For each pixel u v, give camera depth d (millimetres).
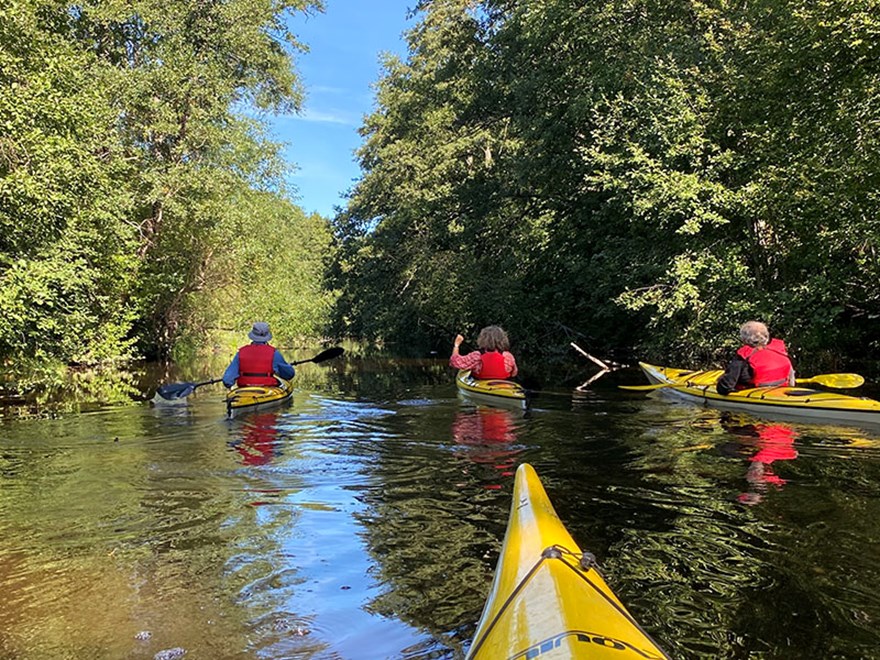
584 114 13055
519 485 3230
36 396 9570
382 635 2250
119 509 3676
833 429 5883
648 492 3836
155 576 2758
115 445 5559
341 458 4965
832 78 9203
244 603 2506
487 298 18578
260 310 24031
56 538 3225
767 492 3789
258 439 5809
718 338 10922
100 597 2559
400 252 24609
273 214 18359
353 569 2807
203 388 10711
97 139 11773
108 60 15352
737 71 10477
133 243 13500
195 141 15562
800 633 2209
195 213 15289
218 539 3195
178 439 5848
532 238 18406
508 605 1954
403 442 5586
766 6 9953
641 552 2912
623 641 1637
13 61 9594
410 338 28969
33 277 8922
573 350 17766
